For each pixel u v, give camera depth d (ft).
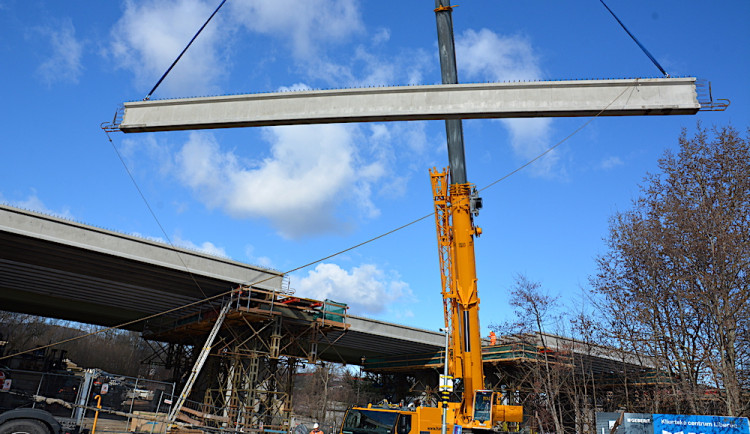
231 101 66.69
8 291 152.25
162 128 67.56
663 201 87.81
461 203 78.07
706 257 74.90
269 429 122.93
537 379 139.44
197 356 156.25
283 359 141.90
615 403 128.67
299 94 65.26
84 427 58.75
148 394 94.84
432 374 202.49
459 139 80.69
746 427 55.26
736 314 71.82
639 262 90.94
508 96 62.13
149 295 144.66
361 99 64.18
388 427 77.00
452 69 80.48
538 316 131.03
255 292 126.52
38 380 57.16
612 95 60.85
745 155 80.33
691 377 81.92
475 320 74.79
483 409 72.79
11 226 101.30
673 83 60.34
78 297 154.10
